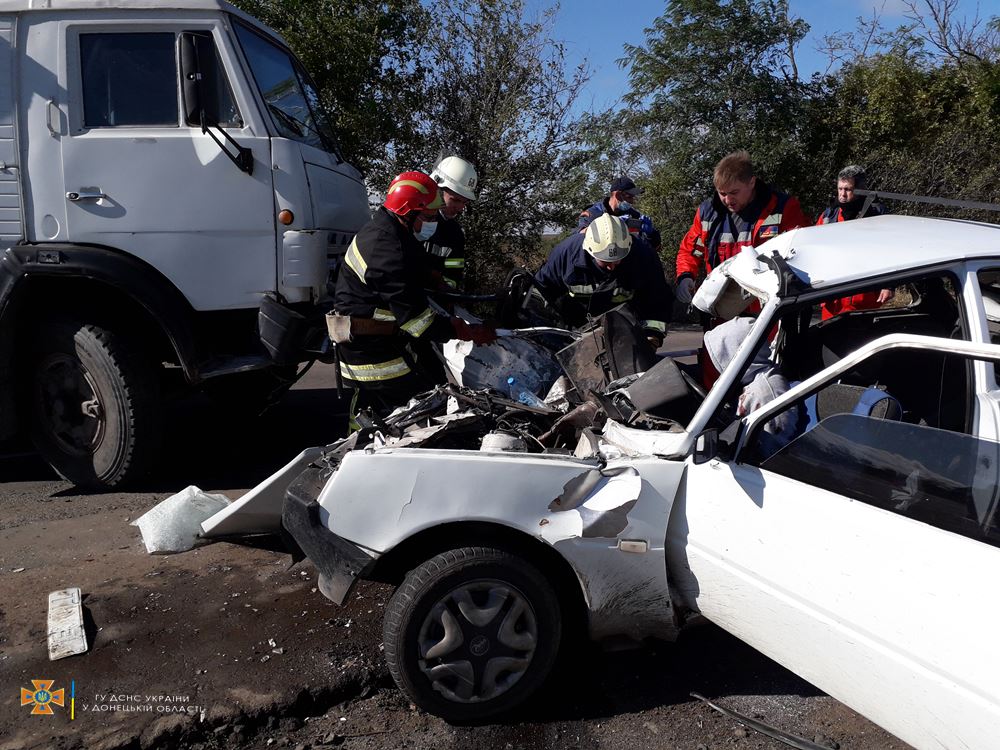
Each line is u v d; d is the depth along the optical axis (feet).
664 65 45.24
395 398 13.57
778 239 10.35
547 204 40.68
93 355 15.33
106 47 14.76
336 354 13.78
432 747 8.86
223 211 15.10
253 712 9.19
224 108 15.17
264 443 19.75
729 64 45.11
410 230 12.84
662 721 9.27
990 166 49.80
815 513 7.95
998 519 7.10
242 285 15.39
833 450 8.23
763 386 10.05
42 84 14.60
